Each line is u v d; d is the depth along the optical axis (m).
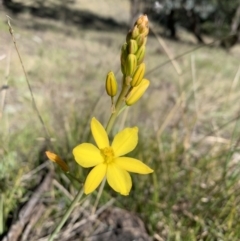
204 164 0.19
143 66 0.09
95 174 0.08
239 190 0.17
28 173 0.19
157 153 0.20
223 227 0.16
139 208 0.18
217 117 0.30
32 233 0.15
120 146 0.09
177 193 0.18
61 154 0.20
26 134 0.23
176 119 0.29
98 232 0.16
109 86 0.09
